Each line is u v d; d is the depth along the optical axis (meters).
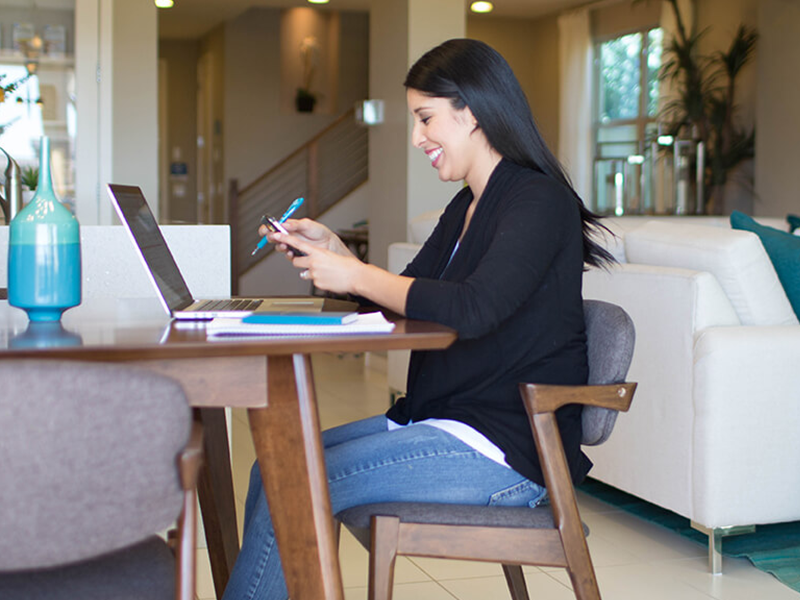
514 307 1.51
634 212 9.18
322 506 1.37
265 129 10.71
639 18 9.41
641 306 2.85
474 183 1.77
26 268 1.52
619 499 3.30
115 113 5.79
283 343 1.23
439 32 5.82
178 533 1.16
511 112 1.69
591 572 1.53
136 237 1.58
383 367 6.09
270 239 1.79
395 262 4.42
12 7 5.02
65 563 1.04
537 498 1.64
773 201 8.05
